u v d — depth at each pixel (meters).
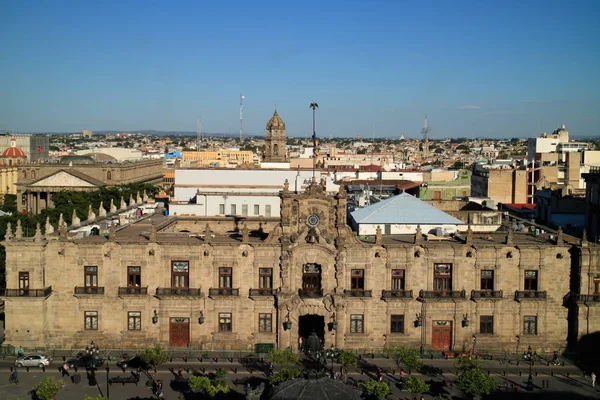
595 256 86.12
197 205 124.00
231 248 87.38
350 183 182.12
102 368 82.81
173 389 76.25
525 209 146.62
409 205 102.94
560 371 82.88
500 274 87.50
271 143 174.75
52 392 69.00
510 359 86.25
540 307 87.94
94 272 87.94
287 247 86.50
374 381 70.75
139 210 123.12
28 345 86.62
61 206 178.12
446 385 78.19
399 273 87.75
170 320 88.12
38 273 86.12
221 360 85.12
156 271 87.50
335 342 87.31
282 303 86.31
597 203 116.00
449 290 87.12
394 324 88.12
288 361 77.62
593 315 86.44
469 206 130.00
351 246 86.81
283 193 88.12
